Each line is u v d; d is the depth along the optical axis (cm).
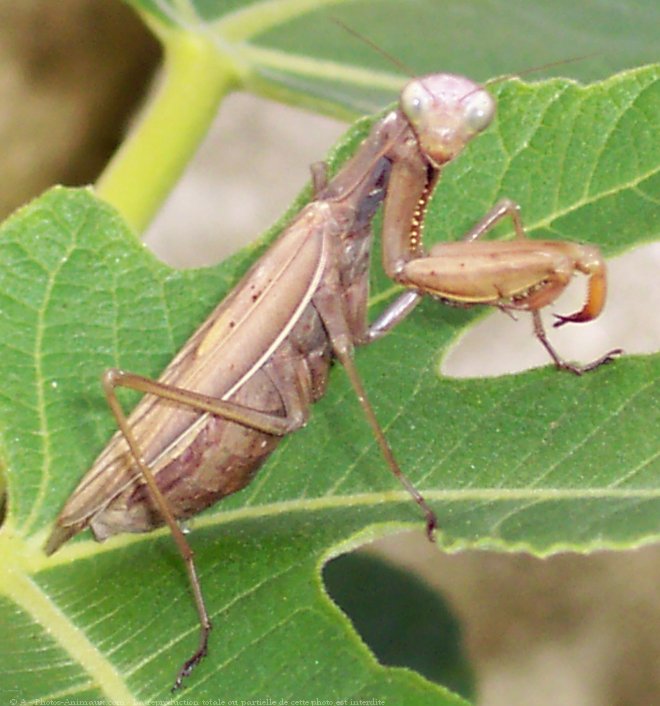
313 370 29
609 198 28
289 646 27
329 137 50
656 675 40
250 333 29
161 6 30
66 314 28
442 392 28
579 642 41
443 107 28
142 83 36
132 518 28
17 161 37
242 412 28
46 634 27
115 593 27
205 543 28
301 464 28
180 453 28
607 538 26
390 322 29
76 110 36
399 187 29
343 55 30
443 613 35
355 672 26
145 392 28
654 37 30
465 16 31
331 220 29
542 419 27
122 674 27
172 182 30
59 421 28
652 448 27
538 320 29
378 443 28
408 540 41
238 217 48
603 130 28
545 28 31
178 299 28
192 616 27
